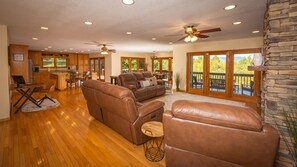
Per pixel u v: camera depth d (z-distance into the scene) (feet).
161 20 10.85
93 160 6.68
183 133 4.68
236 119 3.90
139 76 21.53
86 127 10.19
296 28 5.98
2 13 9.29
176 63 25.11
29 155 6.96
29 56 32.14
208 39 19.08
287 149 6.03
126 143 8.16
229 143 4.15
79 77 28.60
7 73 11.44
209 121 4.19
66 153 7.16
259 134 3.78
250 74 18.10
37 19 10.50
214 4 8.09
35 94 21.26
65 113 13.08
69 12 9.20
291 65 6.09
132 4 8.06
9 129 9.73
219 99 19.61
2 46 11.43
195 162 4.94
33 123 10.77
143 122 7.75
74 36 16.56
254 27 12.84
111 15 9.75
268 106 6.56
